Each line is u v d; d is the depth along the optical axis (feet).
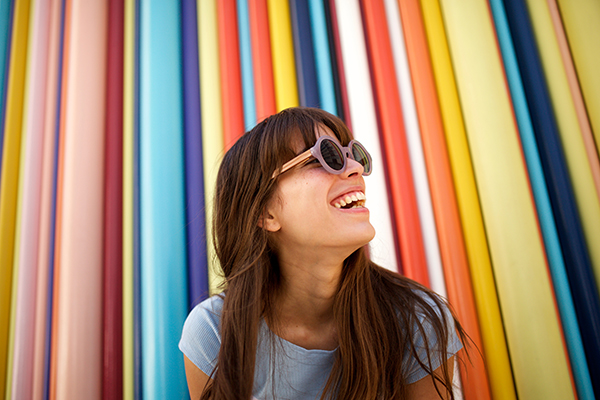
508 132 4.14
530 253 3.83
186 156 4.46
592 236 3.89
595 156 4.13
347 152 2.64
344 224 2.33
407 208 4.21
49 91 4.70
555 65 4.34
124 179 4.40
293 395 2.65
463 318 3.87
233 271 2.70
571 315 3.79
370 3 4.83
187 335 2.84
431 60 4.65
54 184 4.44
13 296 4.22
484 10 4.55
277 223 2.56
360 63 4.63
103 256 4.18
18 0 4.99
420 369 2.66
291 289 2.73
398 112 4.52
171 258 4.03
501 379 3.69
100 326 4.00
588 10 4.42
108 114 4.53
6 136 4.56
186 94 4.65
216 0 4.97
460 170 4.23
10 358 4.08
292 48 4.82
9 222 4.39
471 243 4.04
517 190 3.98
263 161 2.55
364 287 2.69
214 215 3.11
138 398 3.82
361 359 2.49
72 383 3.70
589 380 3.63
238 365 2.39
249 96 4.68
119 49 4.79
